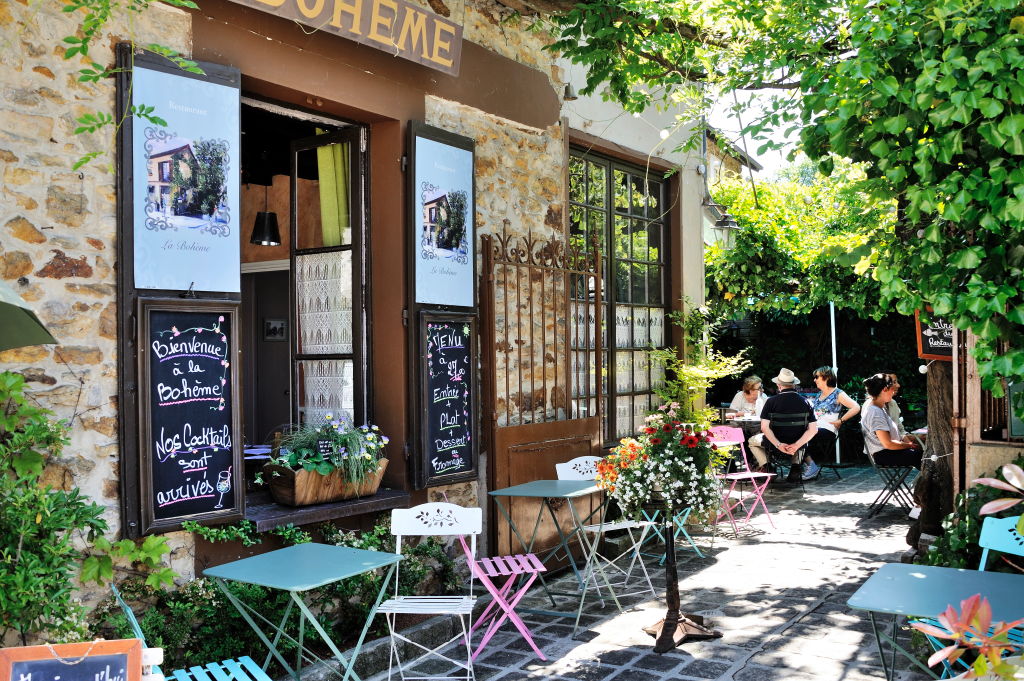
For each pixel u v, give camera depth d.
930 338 6.29
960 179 3.44
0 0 3.47
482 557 5.75
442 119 5.56
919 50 3.63
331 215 5.47
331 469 4.63
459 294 5.57
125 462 3.74
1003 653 1.95
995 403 4.93
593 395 7.16
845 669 4.17
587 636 4.80
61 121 3.63
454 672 4.30
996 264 3.50
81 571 3.48
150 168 3.87
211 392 4.06
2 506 3.03
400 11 4.95
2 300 2.43
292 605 4.09
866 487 9.90
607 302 7.61
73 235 3.65
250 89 4.57
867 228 4.58
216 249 4.12
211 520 4.02
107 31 3.78
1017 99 3.26
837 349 12.55
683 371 8.03
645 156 7.96
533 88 6.43
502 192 6.09
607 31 5.47
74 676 2.36
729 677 4.11
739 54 5.47
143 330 3.80
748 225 9.76
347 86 4.88
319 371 5.52
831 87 3.94
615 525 5.23
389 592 4.78
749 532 7.52
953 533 4.52
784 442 9.12
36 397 3.52
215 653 3.91
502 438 5.79
